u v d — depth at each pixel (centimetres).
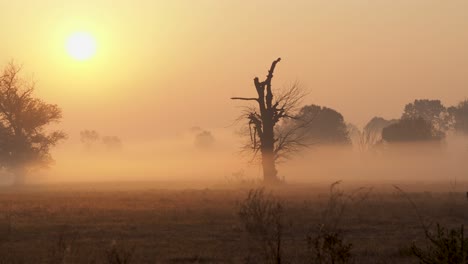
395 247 1474
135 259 1287
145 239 1689
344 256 866
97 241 1623
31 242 1612
